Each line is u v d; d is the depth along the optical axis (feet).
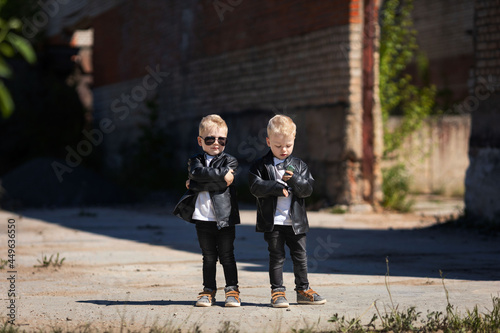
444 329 12.29
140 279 18.70
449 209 44.34
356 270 20.45
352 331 12.14
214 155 14.74
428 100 48.26
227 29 53.31
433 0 78.23
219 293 16.48
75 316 13.58
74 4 82.64
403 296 15.96
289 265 21.33
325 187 43.06
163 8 62.44
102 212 43.37
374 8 40.98
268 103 48.47
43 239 28.53
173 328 11.98
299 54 45.03
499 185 31.17
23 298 15.71
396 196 42.57
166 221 37.52
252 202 48.44
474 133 32.86
